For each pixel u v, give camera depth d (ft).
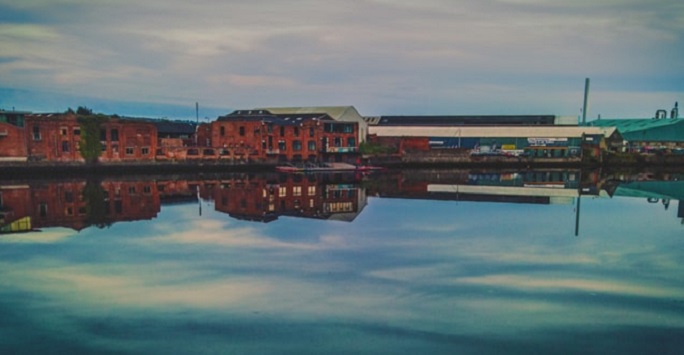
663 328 48.70
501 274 66.90
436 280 63.98
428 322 50.01
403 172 301.02
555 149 354.95
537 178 267.39
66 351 43.73
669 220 115.85
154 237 92.32
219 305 54.70
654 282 63.77
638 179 263.90
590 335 46.98
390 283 62.64
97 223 109.40
